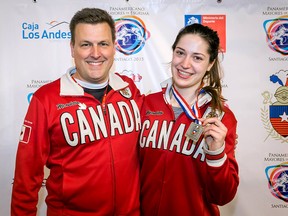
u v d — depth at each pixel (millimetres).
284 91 2098
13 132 2047
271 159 2109
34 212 1446
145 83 2094
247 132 2105
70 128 1359
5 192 2061
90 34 1312
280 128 2105
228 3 2084
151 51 2086
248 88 2098
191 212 1406
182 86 1373
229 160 1321
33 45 2037
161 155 1402
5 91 2033
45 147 1382
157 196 1425
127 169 1424
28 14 2025
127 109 1462
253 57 2094
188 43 1332
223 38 2086
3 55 2025
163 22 2076
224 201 1351
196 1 2078
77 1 2039
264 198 2123
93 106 1409
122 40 2072
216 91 1399
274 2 2092
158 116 1447
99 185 1372
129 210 1428
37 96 1375
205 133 1243
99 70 1353
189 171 1386
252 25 2092
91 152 1372
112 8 2057
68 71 1469
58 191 1404
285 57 2098
